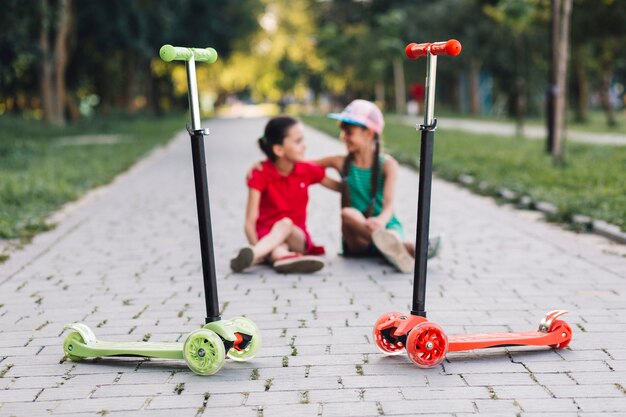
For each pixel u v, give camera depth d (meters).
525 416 3.05
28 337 4.26
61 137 26.28
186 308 4.85
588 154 14.92
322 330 4.30
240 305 4.89
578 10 24.33
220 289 5.34
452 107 55.44
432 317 4.54
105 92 44.47
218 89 80.56
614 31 24.72
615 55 27.95
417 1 51.62
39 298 5.16
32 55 22.41
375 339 3.82
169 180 13.09
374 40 52.06
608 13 24.20
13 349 4.05
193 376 3.59
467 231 7.57
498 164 13.35
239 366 3.71
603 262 5.99
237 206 9.71
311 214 8.87
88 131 29.27
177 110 66.62
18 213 8.73
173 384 3.49
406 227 7.88
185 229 8.01
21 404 3.28
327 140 24.89
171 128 33.38
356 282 5.47
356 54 52.91
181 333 4.30
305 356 3.84
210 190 11.55
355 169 6.10
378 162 6.04
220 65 59.06
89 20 33.38
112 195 11.09
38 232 7.83
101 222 8.56
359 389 3.37
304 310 4.74
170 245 7.09
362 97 62.25
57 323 4.54
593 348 3.91
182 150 21.05
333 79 59.53
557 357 3.78
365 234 6.03
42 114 30.23
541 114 42.06
